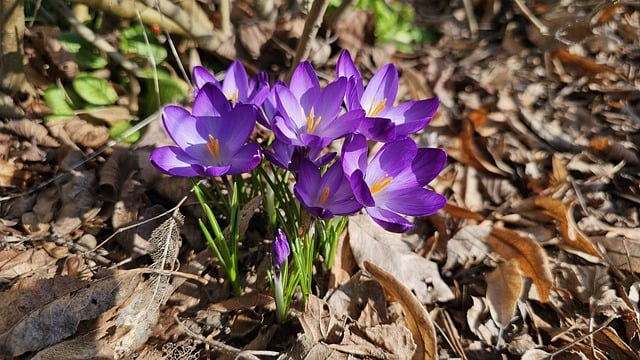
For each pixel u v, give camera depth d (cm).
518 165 37
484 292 29
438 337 26
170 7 35
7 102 32
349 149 20
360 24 45
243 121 22
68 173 30
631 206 35
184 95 36
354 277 27
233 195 24
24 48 36
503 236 31
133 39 37
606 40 49
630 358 26
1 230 27
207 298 26
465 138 38
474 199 35
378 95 24
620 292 29
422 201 21
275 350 24
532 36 51
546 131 40
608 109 43
